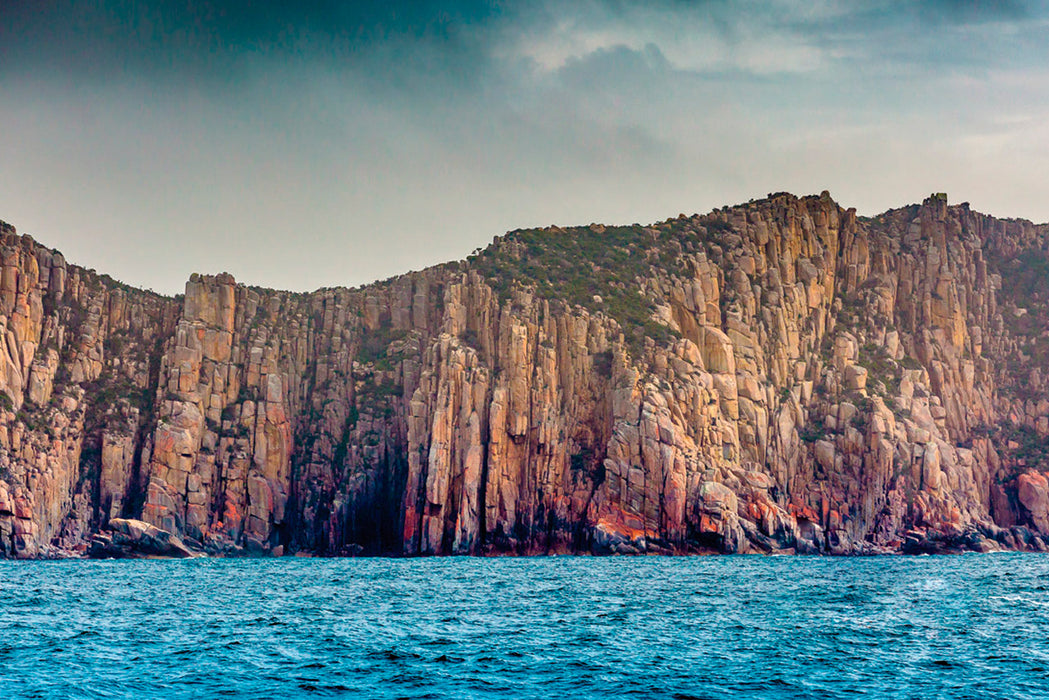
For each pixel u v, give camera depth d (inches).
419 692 2906.0
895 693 2881.4
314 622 4183.1
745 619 4224.9
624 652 3457.2
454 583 6003.9
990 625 3988.7
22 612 4507.9
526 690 2928.2
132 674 3095.5
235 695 2861.7
